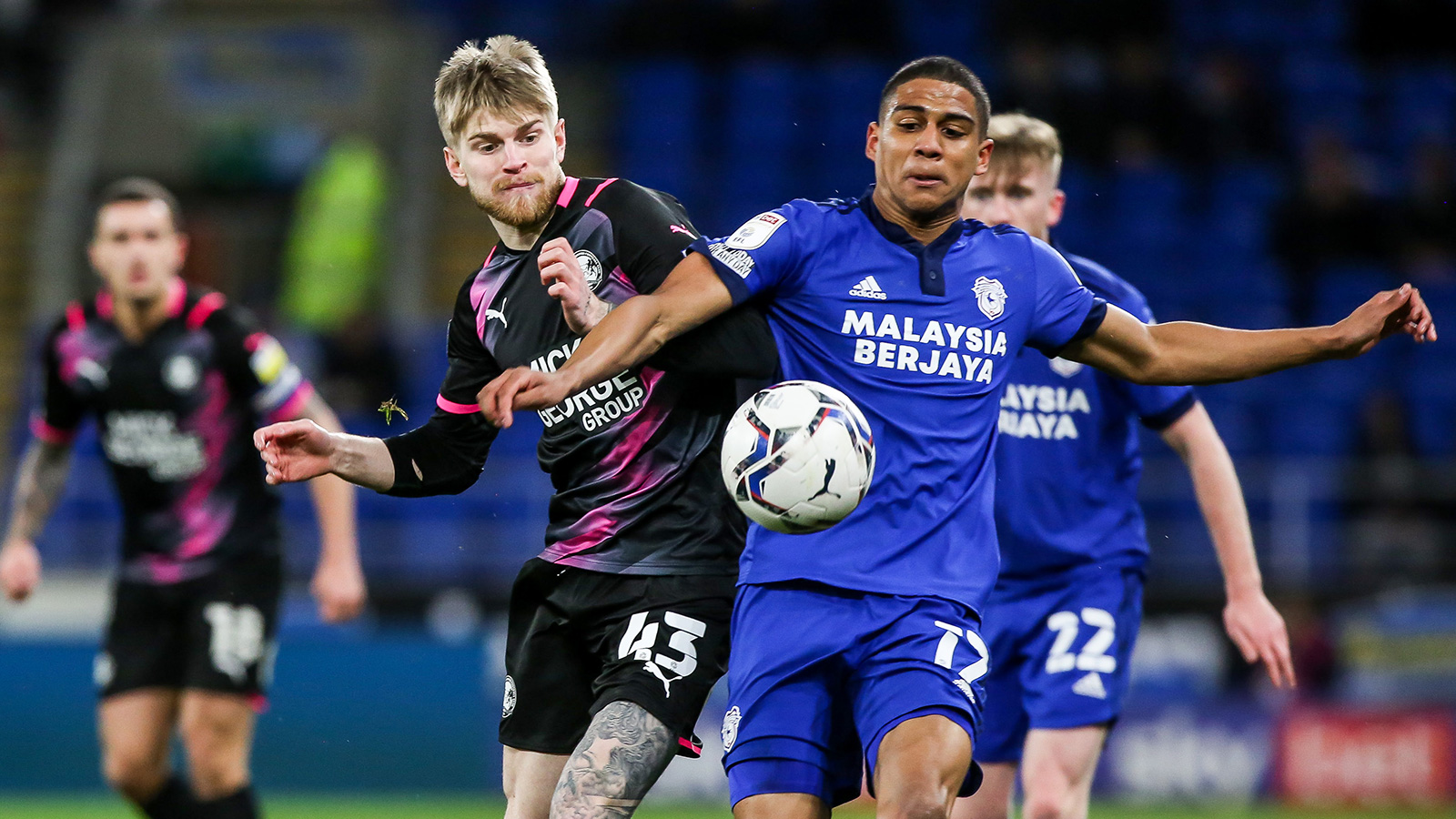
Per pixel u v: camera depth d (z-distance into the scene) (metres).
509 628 16.92
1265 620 19.33
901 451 14.93
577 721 16.39
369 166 60.78
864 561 14.80
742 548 16.16
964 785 15.05
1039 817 19.25
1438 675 38.62
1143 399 19.58
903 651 14.56
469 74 15.38
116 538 46.81
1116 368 15.74
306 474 14.45
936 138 14.82
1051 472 19.73
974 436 15.13
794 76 61.91
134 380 23.03
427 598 44.03
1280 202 54.62
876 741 14.33
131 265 22.75
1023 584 19.92
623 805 14.85
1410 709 37.91
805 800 14.66
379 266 61.34
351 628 39.38
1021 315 15.30
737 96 62.06
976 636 14.92
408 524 46.62
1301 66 62.88
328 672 38.94
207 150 67.88
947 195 14.99
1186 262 55.59
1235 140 55.59
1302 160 56.62
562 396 13.18
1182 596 41.91
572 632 16.39
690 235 15.70
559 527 16.45
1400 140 61.00
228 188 67.44
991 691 20.11
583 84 65.50
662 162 61.12
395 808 36.12
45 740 38.47
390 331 50.81
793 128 61.34
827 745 14.88
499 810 35.88
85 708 38.59
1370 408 45.06
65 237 62.91
